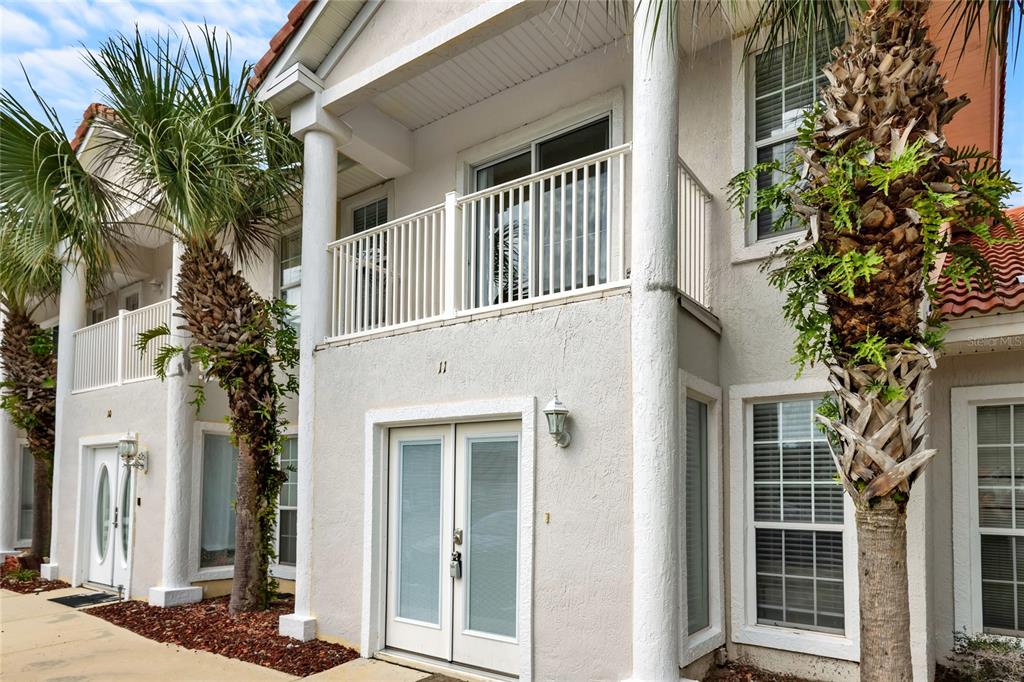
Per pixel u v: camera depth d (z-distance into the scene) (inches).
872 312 147.7
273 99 314.5
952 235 214.2
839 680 214.2
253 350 319.9
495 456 241.9
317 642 278.1
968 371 239.8
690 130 272.8
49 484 519.5
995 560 231.8
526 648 214.4
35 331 525.7
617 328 209.8
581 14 272.2
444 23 273.6
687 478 229.8
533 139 325.4
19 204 308.3
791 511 234.8
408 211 370.0
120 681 242.1
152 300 551.5
